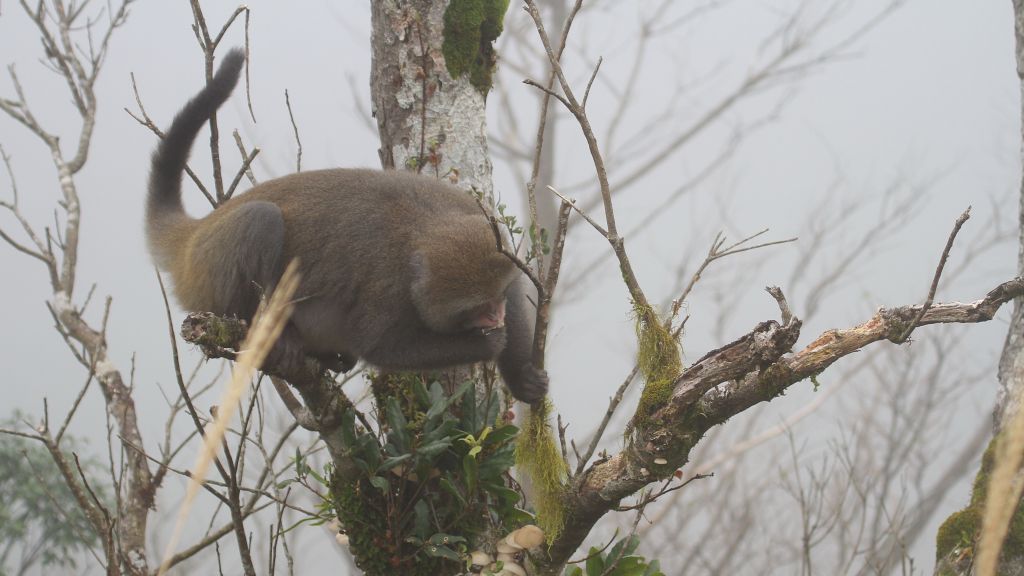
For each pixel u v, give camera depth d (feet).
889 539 53.93
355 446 20.70
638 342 19.06
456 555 20.79
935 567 24.54
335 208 23.73
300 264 23.63
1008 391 24.80
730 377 17.47
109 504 47.03
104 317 24.35
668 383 18.33
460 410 22.63
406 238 23.09
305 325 23.85
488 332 22.11
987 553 8.14
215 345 18.63
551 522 20.06
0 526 43.39
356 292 23.38
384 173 24.41
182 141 27.17
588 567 20.99
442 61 25.48
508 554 20.20
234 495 18.79
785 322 16.38
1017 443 8.20
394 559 21.31
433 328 22.61
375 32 25.98
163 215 27.55
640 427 18.53
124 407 26.68
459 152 25.38
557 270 18.38
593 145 18.42
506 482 23.25
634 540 20.49
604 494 19.17
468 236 22.33
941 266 15.43
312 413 20.75
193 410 17.71
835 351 16.63
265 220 23.35
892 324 16.31
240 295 23.65
